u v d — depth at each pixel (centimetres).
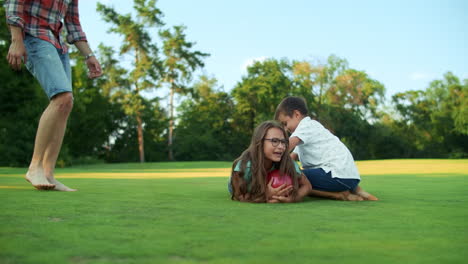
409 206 209
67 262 87
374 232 126
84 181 469
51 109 282
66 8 308
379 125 4169
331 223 144
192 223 142
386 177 584
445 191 321
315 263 88
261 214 169
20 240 109
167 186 373
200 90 4403
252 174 231
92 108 3347
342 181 255
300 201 242
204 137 4194
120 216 158
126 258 91
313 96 3969
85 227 131
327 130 280
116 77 3444
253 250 100
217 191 311
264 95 3966
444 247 105
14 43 269
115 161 4022
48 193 260
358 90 4041
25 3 278
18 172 888
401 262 89
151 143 4097
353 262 89
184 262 87
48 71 279
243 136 4403
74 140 3288
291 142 262
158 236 117
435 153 4431
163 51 3631
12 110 1986
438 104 4528
